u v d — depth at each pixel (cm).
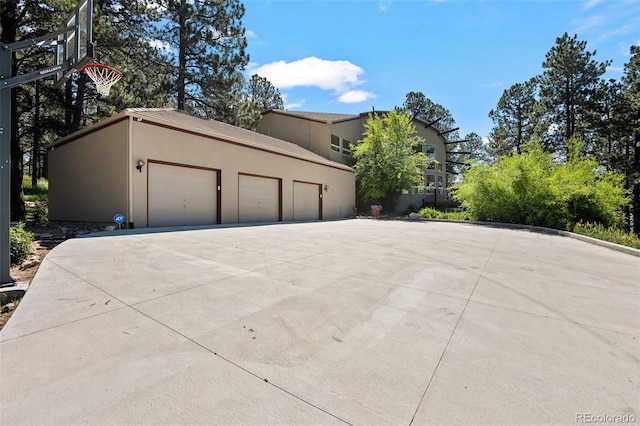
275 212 1557
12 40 1277
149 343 255
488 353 252
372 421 173
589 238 943
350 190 2275
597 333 294
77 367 219
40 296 352
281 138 2377
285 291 394
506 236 1051
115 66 1608
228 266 509
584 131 2512
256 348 252
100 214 1067
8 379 203
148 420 170
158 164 1041
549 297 399
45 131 1548
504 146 3475
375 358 241
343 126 2384
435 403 189
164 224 1057
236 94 2195
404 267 542
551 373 225
